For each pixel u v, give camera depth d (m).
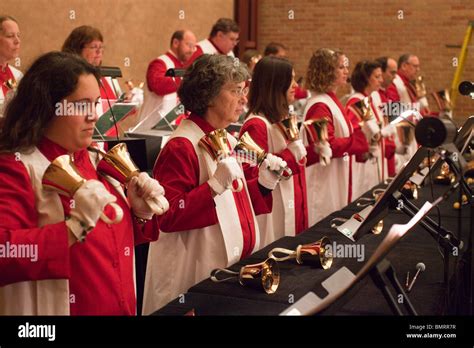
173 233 2.99
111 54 9.41
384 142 6.20
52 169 2.03
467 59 11.47
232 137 3.43
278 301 2.46
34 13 8.26
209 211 2.87
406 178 2.82
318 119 4.57
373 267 1.82
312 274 2.79
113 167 2.31
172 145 2.94
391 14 11.92
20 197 2.05
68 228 1.99
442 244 2.89
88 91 2.12
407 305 2.10
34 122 2.09
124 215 2.34
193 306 2.39
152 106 7.39
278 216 4.06
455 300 2.89
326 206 4.98
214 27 7.98
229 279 2.67
